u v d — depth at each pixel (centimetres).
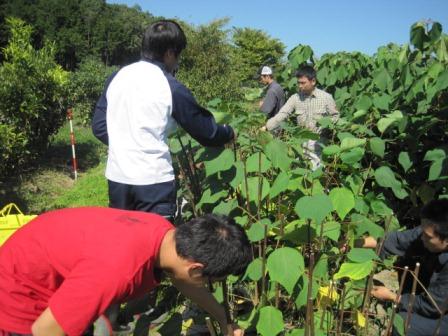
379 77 407
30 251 162
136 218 165
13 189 653
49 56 845
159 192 250
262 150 243
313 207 183
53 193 683
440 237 217
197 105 242
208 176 245
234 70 1714
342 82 584
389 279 353
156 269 163
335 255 215
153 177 246
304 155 291
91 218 163
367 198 253
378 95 381
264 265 207
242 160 261
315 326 217
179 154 280
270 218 245
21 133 687
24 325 167
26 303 166
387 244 254
